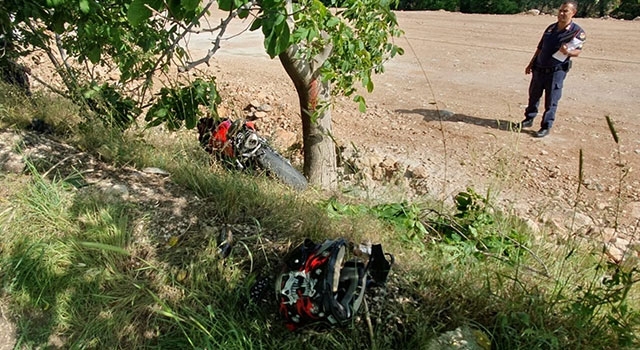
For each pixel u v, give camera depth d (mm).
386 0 4000
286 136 6828
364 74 4086
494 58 10922
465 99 8328
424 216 3914
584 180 5535
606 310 2803
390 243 3322
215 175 3953
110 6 3396
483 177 5531
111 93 4660
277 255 2998
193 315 2549
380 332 2547
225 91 8414
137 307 2617
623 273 2467
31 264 2746
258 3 2090
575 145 6445
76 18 3209
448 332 2492
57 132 4211
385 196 4652
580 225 4523
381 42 4305
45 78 6855
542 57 6449
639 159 6020
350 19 4082
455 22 15922
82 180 3512
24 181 3393
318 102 4613
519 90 8750
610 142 6488
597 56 10742
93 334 2516
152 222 3186
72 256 2840
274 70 10133
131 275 2801
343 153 6027
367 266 2715
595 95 8336
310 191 4594
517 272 2801
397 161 5875
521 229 3971
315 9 3184
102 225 3045
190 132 5648
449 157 6109
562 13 6098
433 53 11477
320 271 2520
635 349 2379
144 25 3623
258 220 3322
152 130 5211
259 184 4035
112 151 3932
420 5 22266
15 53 4590
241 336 2465
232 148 4852
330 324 2486
